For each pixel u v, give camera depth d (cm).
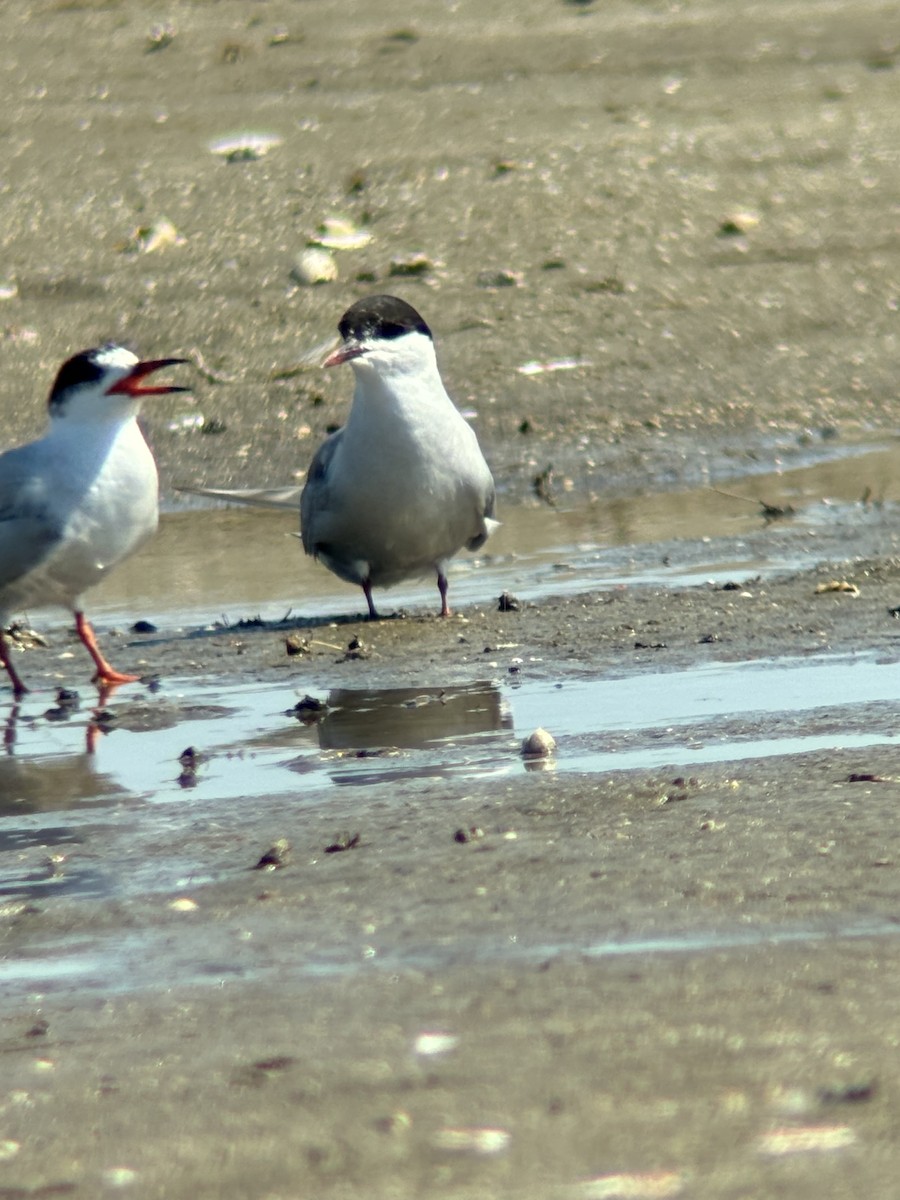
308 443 1911
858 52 2988
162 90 2895
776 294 2198
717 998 536
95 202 2475
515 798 793
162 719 1052
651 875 661
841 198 2428
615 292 2212
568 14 3219
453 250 2314
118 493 1196
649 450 1867
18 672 1232
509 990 559
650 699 999
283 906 668
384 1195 429
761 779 789
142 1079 516
